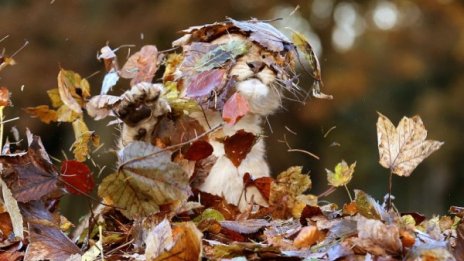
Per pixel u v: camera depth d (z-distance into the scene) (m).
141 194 7.06
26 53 30.17
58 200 7.93
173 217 7.68
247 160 9.44
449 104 37.44
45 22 30.84
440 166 37.59
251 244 6.60
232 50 8.34
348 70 35.66
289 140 33.97
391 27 37.19
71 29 30.75
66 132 29.95
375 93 37.22
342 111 36.72
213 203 8.40
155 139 8.27
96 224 7.53
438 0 36.69
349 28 37.62
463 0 37.00
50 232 7.08
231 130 9.52
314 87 8.84
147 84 8.15
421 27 37.38
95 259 6.93
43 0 31.25
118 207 7.12
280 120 33.72
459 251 6.52
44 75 29.88
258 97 9.12
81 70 30.42
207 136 8.33
